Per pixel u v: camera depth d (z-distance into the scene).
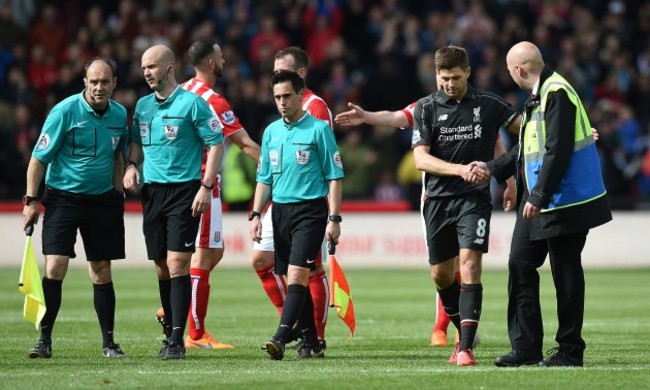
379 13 95.81
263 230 36.81
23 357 32.53
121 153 33.47
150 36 88.50
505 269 76.56
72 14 94.88
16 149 82.31
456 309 34.09
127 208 78.69
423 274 72.88
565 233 29.56
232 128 36.94
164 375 28.22
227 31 92.38
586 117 30.17
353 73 92.12
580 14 97.44
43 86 88.19
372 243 79.12
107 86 32.03
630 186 85.69
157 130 32.78
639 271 76.19
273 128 33.06
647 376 27.78
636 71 97.75
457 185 32.09
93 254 32.91
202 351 35.12
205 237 36.25
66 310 49.28
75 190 32.62
